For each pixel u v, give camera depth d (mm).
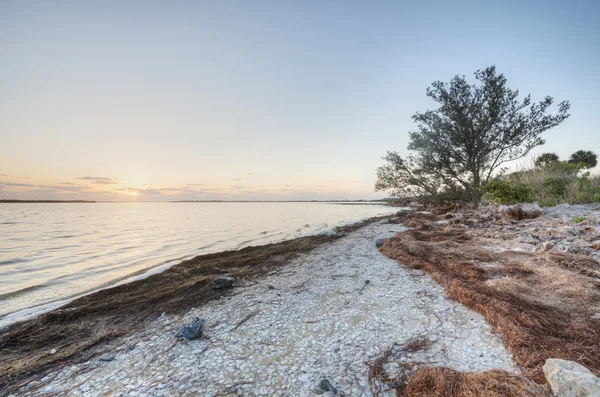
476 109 19125
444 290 5898
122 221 32438
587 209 12109
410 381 2971
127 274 9438
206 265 9727
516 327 3752
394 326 4465
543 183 16922
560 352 3129
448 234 12008
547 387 2564
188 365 3703
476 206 21000
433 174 23844
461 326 4281
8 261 11430
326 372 3377
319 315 5137
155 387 3254
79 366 3811
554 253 6703
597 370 2756
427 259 8156
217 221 30969
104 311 5867
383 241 11812
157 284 7938
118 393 3178
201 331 4699
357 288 6535
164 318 5410
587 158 32406
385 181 27750
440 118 20844
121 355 4066
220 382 3293
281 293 6562
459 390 2682
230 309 5707
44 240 17297
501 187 16719
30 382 3480
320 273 8172
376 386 3061
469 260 7547
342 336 4262
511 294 4738
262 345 4152
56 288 8008
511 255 7426
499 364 3260
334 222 28375
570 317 3920
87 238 18172
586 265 5832
